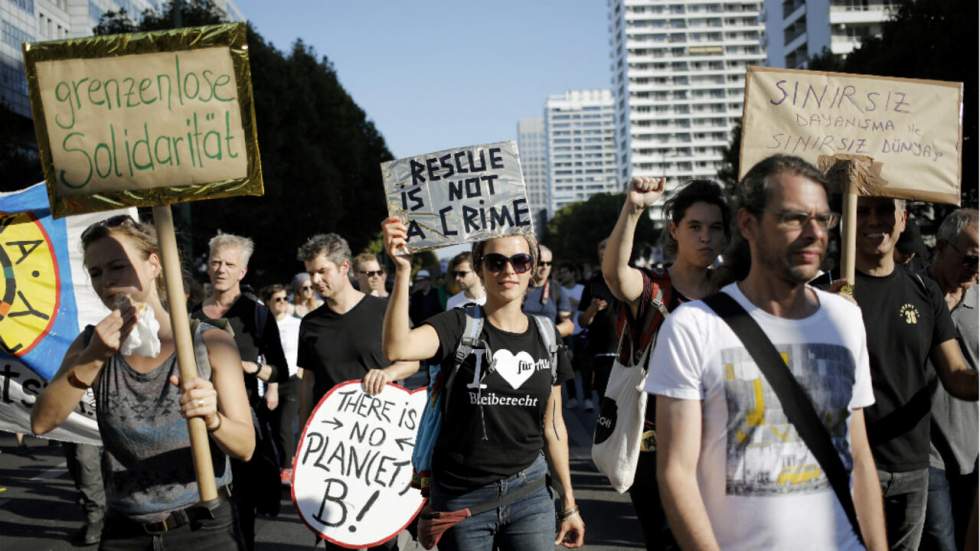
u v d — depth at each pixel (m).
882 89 4.20
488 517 3.64
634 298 3.84
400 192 4.27
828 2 78.69
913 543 3.80
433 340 3.69
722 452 2.44
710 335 2.46
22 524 7.68
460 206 4.21
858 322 2.58
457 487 3.66
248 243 6.16
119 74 3.31
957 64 27.22
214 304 6.05
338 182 40.28
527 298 10.51
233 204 34.38
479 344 3.71
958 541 4.44
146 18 36.44
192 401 2.92
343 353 5.40
